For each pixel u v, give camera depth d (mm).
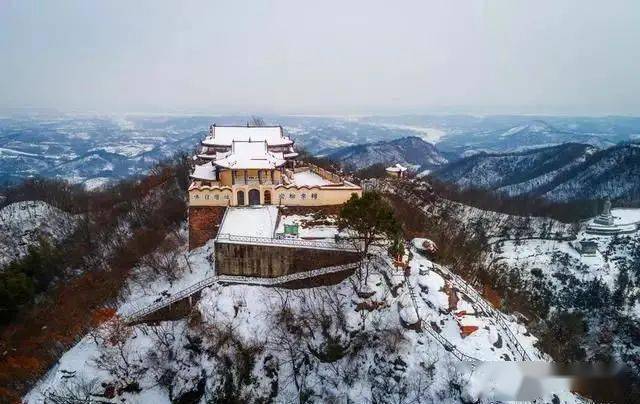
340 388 63656
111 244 102375
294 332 69375
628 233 130000
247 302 72375
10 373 70375
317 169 108375
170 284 78125
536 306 93000
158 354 68812
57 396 61000
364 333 66250
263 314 71062
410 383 59625
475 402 56281
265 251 75625
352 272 73562
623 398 68375
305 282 74188
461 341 63031
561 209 150625
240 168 88438
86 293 86375
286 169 106062
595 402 65438
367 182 120500
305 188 90625
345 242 75688
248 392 64938
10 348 76375
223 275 76750
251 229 80500
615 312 98562
